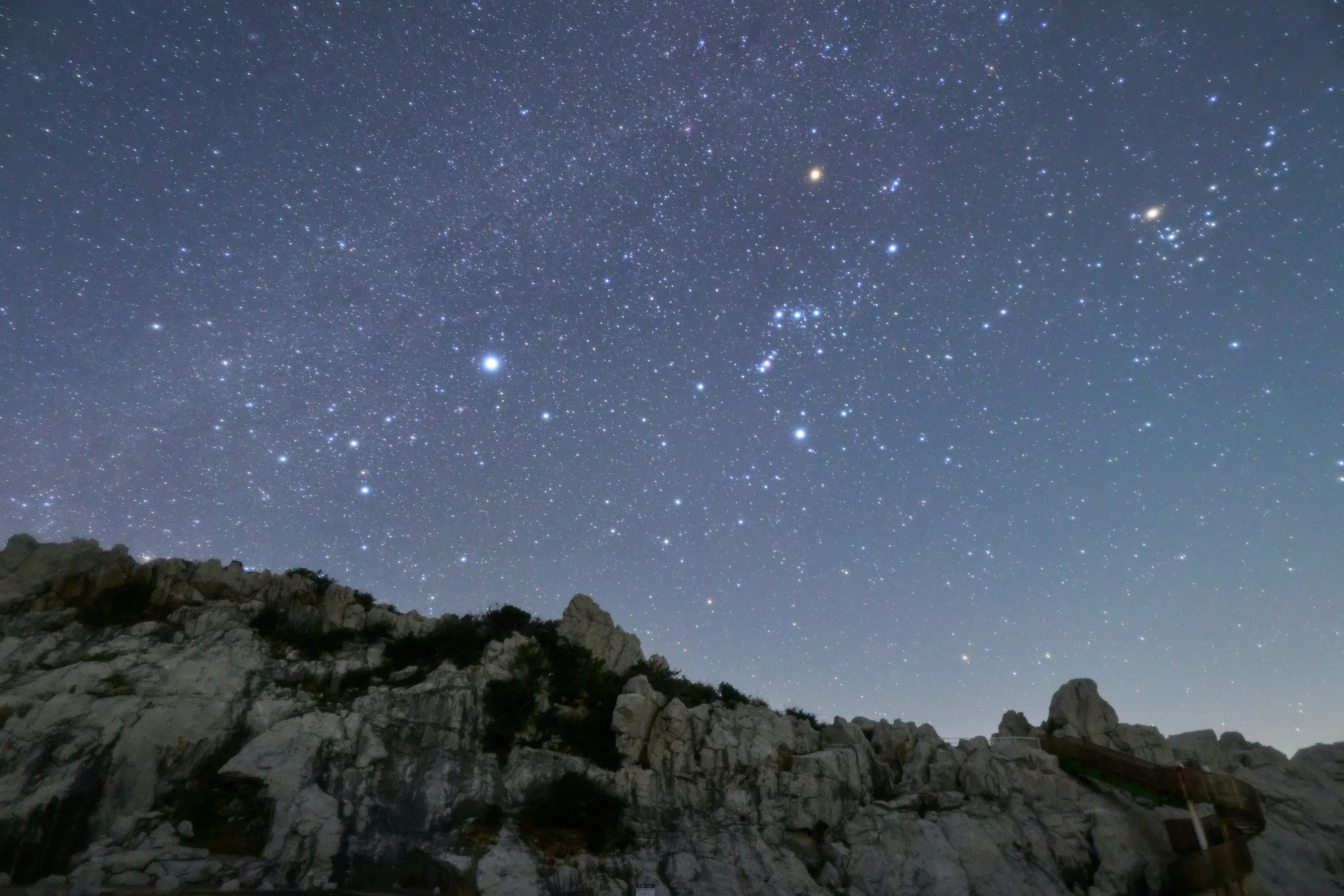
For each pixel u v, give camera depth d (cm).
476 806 2930
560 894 2661
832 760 3469
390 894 2419
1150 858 3169
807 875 3030
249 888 2295
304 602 3725
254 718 2970
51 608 3275
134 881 2262
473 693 3338
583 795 3042
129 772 2662
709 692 4050
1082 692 3919
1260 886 3078
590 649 3953
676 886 2831
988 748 3666
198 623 3322
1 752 2589
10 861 2291
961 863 3098
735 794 3281
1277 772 3716
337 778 2823
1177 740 3925
